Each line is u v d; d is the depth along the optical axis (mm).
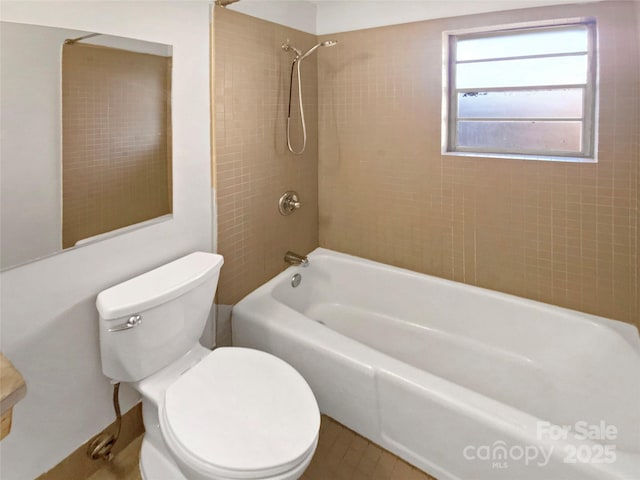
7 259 1082
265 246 2107
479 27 1860
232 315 1907
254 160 1953
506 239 1973
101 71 1252
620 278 1729
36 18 1073
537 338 1892
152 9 1383
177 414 1143
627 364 1525
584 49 1763
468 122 2070
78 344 1302
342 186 2438
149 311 1264
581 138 1815
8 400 784
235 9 1729
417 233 2227
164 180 1513
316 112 2398
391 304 2309
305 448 1056
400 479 1457
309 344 1647
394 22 2068
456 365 1947
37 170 1121
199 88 1605
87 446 1405
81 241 1257
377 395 1509
